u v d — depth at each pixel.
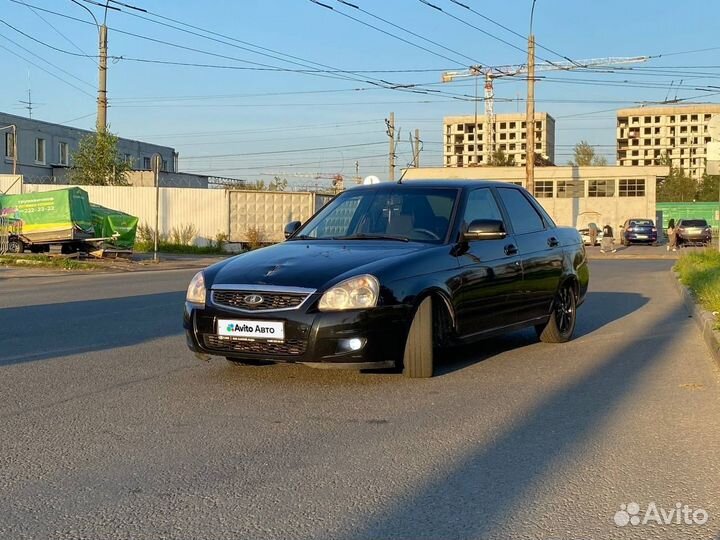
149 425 5.14
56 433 4.96
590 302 12.30
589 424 5.18
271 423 5.18
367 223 7.16
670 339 8.62
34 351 7.80
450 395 5.95
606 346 8.20
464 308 6.60
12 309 11.30
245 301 5.88
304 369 6.83
